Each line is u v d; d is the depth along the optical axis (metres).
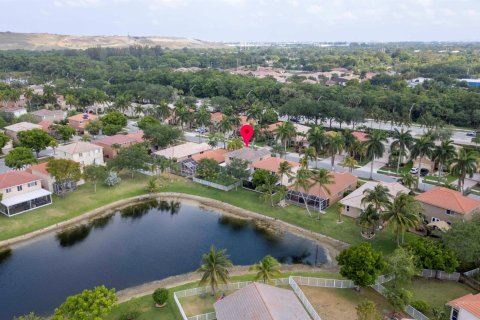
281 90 190.12
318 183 87.94
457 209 73.00
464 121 164.00
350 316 50.97
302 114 160.00
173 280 61.97
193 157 112.25
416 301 51.94
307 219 81.75
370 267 53.22
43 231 77.44
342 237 74.88
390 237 73.75
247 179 98.81
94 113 187.00
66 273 64.00
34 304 56.06
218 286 57.31
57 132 135.38
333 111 152.50
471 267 61.53
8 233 74.75
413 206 65.12
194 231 79.56
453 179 103.50
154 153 117.00
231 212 87.88
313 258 69.25
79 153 104.62
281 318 42.94
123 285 60.69
